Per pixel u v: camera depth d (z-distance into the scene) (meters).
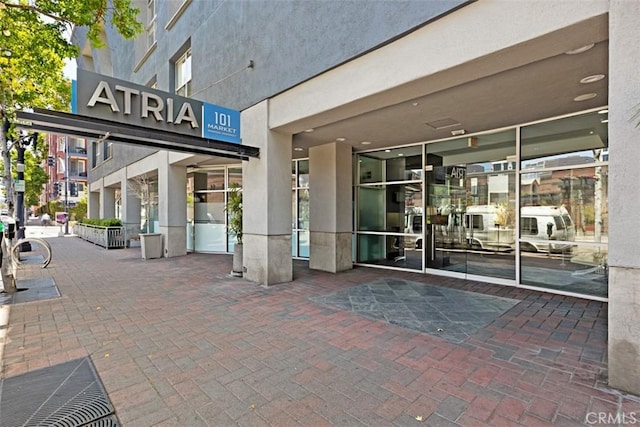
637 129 2.62
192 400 2.71
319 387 2.90
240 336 4.03
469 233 7.19
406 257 8.20
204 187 12.23
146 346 3.75
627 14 2.65
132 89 5.24
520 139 6.39
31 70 6.79
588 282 5.70
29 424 2.38
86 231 17.44
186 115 5.91
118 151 16.38
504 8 3.40
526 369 3.19
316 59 5.43
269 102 6.51
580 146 5.79
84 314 4.85
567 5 3.04
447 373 3.13
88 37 5.81
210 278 7.38
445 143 7.56
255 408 2.60
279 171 6.77
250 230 7.06
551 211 6.11
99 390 2.84
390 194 8.51
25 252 12.12
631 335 2.72
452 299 5.61
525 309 5.04
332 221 8.12
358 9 4.74
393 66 4.38
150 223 14.27
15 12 5.55
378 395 2.77
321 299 5.63
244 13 7.08
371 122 6.21
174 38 10.49
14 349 3.66
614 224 2.76
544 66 3.92
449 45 3.82
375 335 4.05
